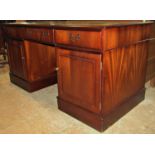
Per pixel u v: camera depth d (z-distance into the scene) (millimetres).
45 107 1788
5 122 1562
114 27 1199
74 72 1435
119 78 1431
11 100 1947
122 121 1516
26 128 1477
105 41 1167
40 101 1914
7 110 1752
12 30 2045
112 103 1434
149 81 2219
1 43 3381
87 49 1266
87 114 1457
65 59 1462
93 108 1399
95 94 1344
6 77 2646
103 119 1367
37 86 2168
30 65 2051
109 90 1361
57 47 1484
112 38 1217
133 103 1690
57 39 1449
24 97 2012
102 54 1199
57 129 1451
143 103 1790
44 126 1494
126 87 1551
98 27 1145
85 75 1361
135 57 1554
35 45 2031
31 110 1741
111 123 1461
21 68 2129
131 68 1544
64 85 1572
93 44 1216
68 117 1604
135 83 1667
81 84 1420
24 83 2160
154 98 1880
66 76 1518
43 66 2174
